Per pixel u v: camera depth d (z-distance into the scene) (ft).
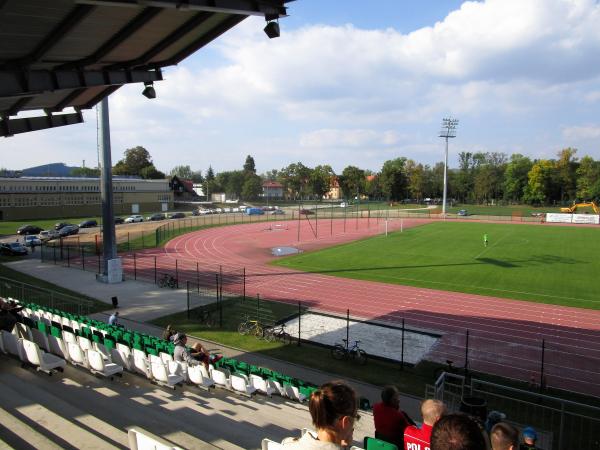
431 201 490.49
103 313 85.56
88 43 39.58
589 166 415.85
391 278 118.01
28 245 169.48
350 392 9.92
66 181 295.89
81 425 23.40
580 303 94.58
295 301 95.96
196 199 506.89
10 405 24.52
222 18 41.70
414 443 17.80
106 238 111.34
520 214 331.16
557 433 45.57
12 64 40.34
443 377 47.39
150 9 35.78
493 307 91.81
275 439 28.86
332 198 541.34
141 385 37.24
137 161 528.22
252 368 52.49
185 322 80.79
